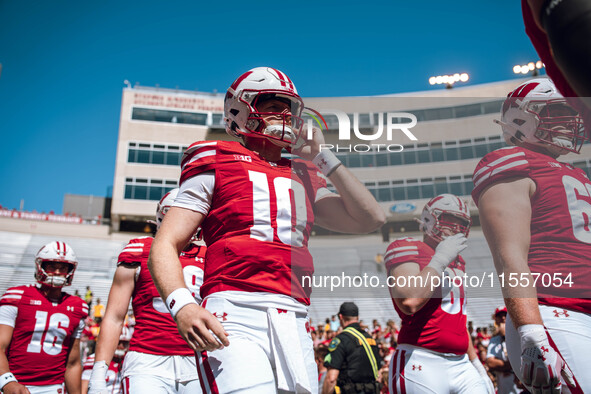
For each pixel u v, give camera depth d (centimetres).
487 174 150
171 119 3650
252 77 166
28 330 366
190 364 279
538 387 148
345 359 385
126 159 3512
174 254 147
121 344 625
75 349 390
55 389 372
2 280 2817
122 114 3603
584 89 83
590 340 152
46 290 382
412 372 234
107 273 3025
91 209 3769
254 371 135
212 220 155
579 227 155
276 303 144
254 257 146
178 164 3578
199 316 131
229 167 156
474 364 292
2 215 3203
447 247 149
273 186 153
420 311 232
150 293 288
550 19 85
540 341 145
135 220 3494
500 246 148
